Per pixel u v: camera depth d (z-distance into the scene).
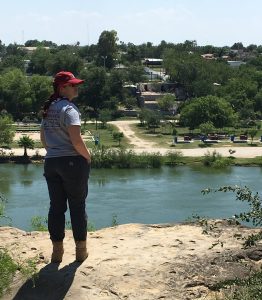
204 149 73.88
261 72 139.75
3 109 108.06
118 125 102.31
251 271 5.24
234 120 95.31
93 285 4.83
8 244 5.84
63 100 5.02
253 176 55.06
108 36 169.00
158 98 122.44
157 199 42.28
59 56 150.00
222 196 42.72
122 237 6.11
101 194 44.62
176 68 134.62
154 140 83.69
